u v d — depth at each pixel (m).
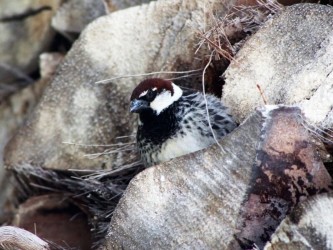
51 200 12.13
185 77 11.05
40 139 12.11
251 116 8.59
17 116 14.31
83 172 11.62
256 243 8.52
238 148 8.62
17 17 14.25
